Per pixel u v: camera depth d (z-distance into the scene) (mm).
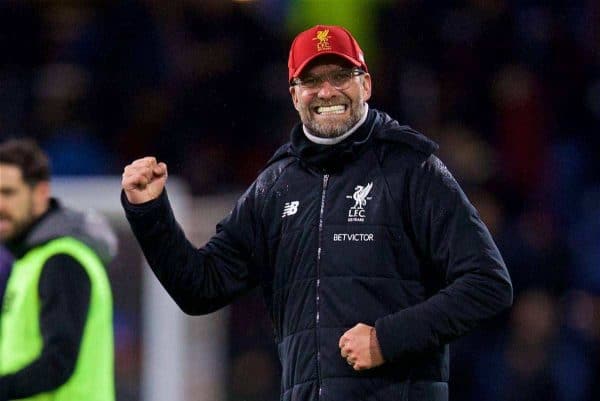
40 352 19234
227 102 39438
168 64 40344
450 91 39594
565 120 40406
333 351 15562
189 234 33375
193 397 33406
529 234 36844
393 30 39688
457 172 38000
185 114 39438
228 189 38188
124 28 40844
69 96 39562
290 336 15930
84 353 19922
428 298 15992
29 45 40938
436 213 15672
